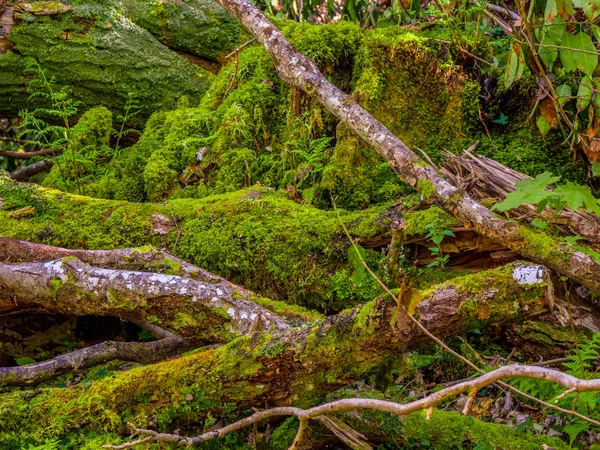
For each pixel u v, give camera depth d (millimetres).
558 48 3402
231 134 4410
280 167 4309
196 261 3715
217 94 4852
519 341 3467
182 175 4379
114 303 3107
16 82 5070
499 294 2410
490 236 3119
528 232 3076
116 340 3678
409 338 2426
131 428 2475
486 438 2707
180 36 5441
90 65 5156
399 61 4422
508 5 4938
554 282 3400
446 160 4086
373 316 2436
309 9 6062
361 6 6094
